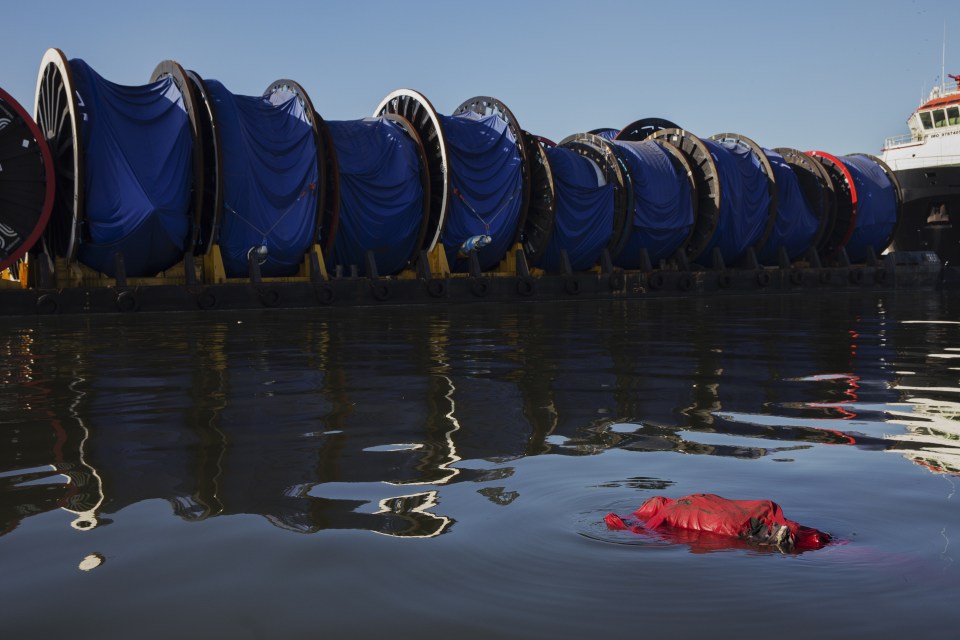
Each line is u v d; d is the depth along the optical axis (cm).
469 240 3703
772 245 4912
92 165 2889
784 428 760
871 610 340
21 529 470
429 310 2988
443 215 3684
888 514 479
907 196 5500
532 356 1392
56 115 3000
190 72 3159
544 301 3775
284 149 3288
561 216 4072
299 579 385
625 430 752
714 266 4619
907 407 880
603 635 320
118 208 2894
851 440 704
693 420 802
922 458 633
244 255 3234
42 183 2823
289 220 3275
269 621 340
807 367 1235
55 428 773
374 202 3541
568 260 4094
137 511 503
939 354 1424
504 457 641
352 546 430
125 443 704
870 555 404
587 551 414
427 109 3700
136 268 3078
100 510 506
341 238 3559
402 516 484
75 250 2920
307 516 487
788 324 2195
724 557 401
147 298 2917
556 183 4059
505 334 1870
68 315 2775
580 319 2431
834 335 1825
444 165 3644
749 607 344
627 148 4412
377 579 383
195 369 1223
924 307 3117
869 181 5300
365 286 3366
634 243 4359
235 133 3156
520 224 3919
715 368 1226
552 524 461
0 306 2719
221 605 357
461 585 373
